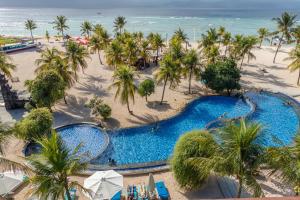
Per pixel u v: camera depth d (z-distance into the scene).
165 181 25.69
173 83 49.47
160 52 81.00
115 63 56.00
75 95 47.84
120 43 63.91
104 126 37.47
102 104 39.16
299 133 18.38
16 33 148.50
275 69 63.12
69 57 49.56
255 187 16.30
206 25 182.25
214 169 17.77
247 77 57.53
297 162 15.82
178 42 57.34
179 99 46.91
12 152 30.50
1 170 24.52
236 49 60.12
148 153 32.44
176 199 23.28
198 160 18.77
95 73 60.81
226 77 45.38
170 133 36.50
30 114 31.97
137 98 46.84
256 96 48.00
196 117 40.78
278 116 40.97
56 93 38.72
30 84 42.31
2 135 21.78
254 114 41.47
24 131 30.17
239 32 146.12
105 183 22.08
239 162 16.11
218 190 24.23
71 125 37.28
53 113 41.12
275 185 23.77
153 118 39.94
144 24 189.88
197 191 24.14
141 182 25.56
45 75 38.47
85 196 23.08
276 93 48.03
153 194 22.83
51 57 45.81
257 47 87.88
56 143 17.09
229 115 41.44
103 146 32.84
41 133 30.81
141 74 60.34
